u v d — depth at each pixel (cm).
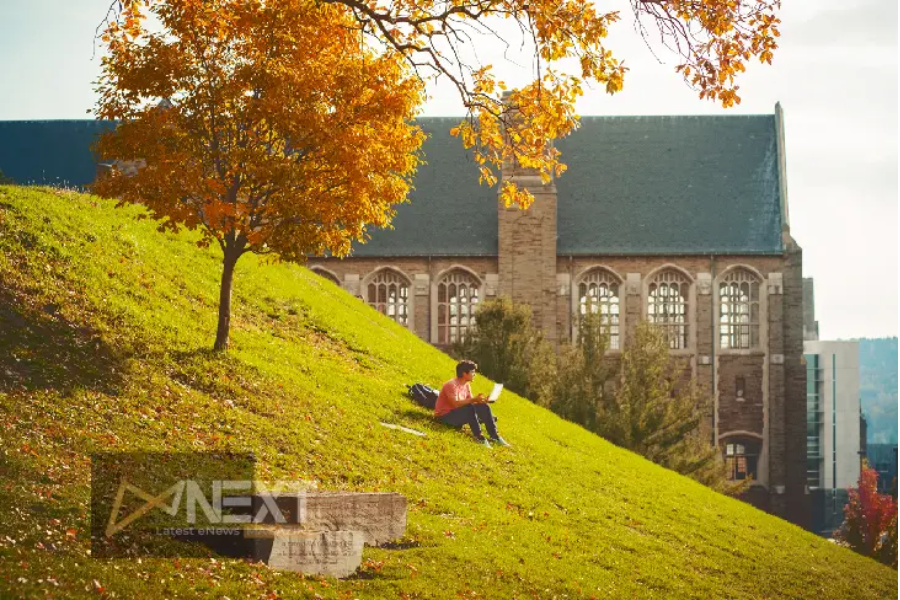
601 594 1717
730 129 7412
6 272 2180
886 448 12262
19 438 1559
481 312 5100
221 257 3256
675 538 2309
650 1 1756
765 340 6900
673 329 6944
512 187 2066
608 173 7256
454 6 1916
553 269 6812
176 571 1312
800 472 6875
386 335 3584
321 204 2133
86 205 2923
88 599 1166
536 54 1847
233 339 2505
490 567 1677
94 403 1812
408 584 1495
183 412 1939
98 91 2147
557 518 2162
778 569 2298
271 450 1927
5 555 1205
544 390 4684
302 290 3488
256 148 2155
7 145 7512
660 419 4769
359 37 2202
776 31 1748
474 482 2236
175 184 2103
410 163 2272
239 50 2169
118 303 2311
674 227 7025
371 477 1998
